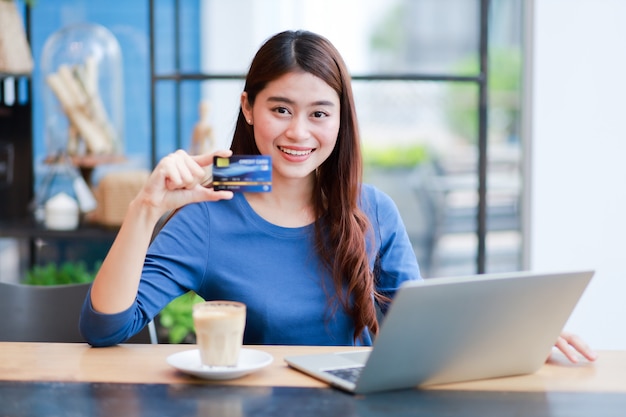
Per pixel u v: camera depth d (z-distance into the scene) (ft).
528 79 9.93
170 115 13.92
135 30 13.96
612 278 9.97
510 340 4.13
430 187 21.48
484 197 10.16
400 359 3.89
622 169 9.93
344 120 5.46
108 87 11.20
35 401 3.81
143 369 4.34
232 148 5.79
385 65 38.88
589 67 9.86
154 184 4.51
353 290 5.38
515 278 3.91
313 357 4.51
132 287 4.66
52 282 10.60
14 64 10.20
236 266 5.34
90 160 10.87
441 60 38.99
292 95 5.17
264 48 5.30
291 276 5.33
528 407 3.82
